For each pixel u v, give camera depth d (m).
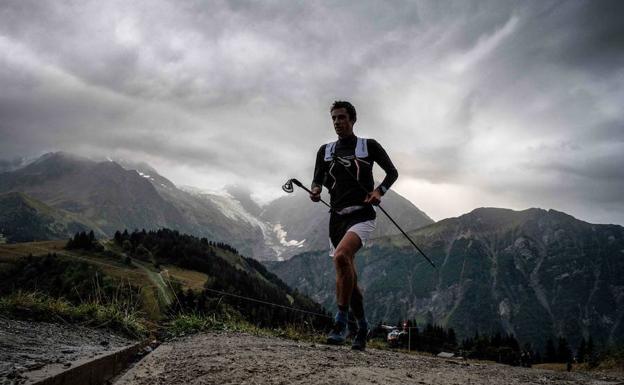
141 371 3.14
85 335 5.30
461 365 5.39
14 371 2.44
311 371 3.08
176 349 4.38
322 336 8.55
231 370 3.04
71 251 94.69
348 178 5.32
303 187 5.58
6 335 4.14
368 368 3.42
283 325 8.78
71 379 2.62
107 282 6.80
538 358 117.00
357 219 5.19
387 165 5.35
